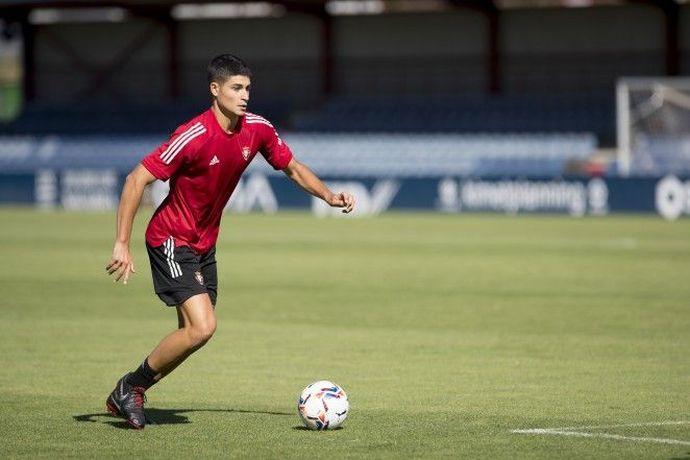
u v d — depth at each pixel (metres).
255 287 59.62
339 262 73.25
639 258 74.00
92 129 169.88
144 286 60.41
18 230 101.31
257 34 167.50
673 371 35.34
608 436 25.84
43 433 26.33
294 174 27.00
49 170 140.75
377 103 161.88
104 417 28.27
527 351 39.38
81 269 68.75
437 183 125.75
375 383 33.38
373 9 161.62
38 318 48.19
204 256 26.41
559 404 29.95
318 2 155.62
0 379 34.09
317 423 26.38
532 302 53.09
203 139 25.12
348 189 128.88
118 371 35.62
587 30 153.12
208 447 24.77
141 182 25.06
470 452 24.19
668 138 132.12
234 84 25.05
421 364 36.81
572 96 153.62
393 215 121.50
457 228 102.38
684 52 149.38
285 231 100.19
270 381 33.84
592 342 41.38
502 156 143.00
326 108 162.88
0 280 62.84
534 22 155.50
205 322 25.36
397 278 63.91
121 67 173.00
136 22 171.75
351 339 42.38
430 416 28.31
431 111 158.12
